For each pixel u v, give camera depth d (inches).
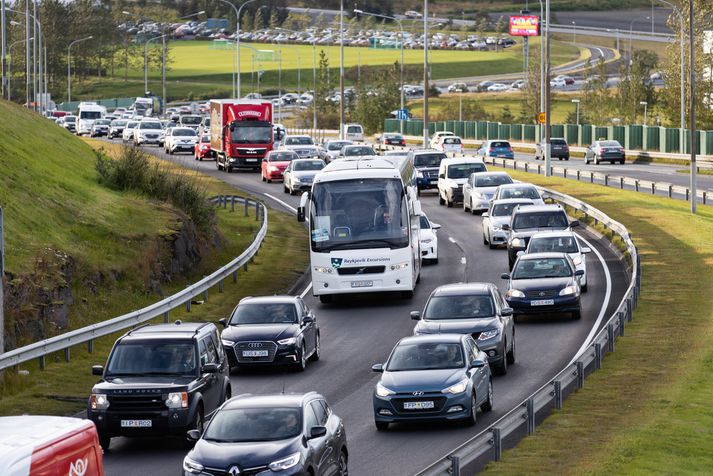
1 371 2364.7
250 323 2642.7
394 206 3432.6
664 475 1551.4
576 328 2947.8
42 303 2876.5
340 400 2285.9
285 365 2640.3
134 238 3732.8
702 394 2101.4
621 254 4094.5
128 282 3467.0
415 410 1959.9
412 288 3437.5
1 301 2365.9
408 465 1736.0
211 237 4436.5
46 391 2378.2
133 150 4643.2
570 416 1963.6
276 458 1434.5
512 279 3127.5
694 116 5054.1
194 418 1907.0
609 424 1888.5
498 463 1624.0
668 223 4746.6
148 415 1884.8
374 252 3408.0
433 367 2030.0
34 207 3543.3
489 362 2416.3
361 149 6943.9
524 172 7076.8
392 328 3093.0
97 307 3189.0
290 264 4249.5
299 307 2699.3
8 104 4972.9
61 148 4682.6
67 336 2534.5
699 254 4015.8
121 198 4210.1
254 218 5329.7
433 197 6289.4
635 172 7460.6
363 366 2640.3
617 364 2428.6
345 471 1628.9
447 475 1373.0
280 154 6929.1
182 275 3905.0
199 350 2001.7
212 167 7751.0
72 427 1138.7
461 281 3759.8
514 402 2182.6
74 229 3577.8
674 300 3225.9
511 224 3944.4
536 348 2736.2
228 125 7293.3
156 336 2016.5
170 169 5674.2
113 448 1956.2
